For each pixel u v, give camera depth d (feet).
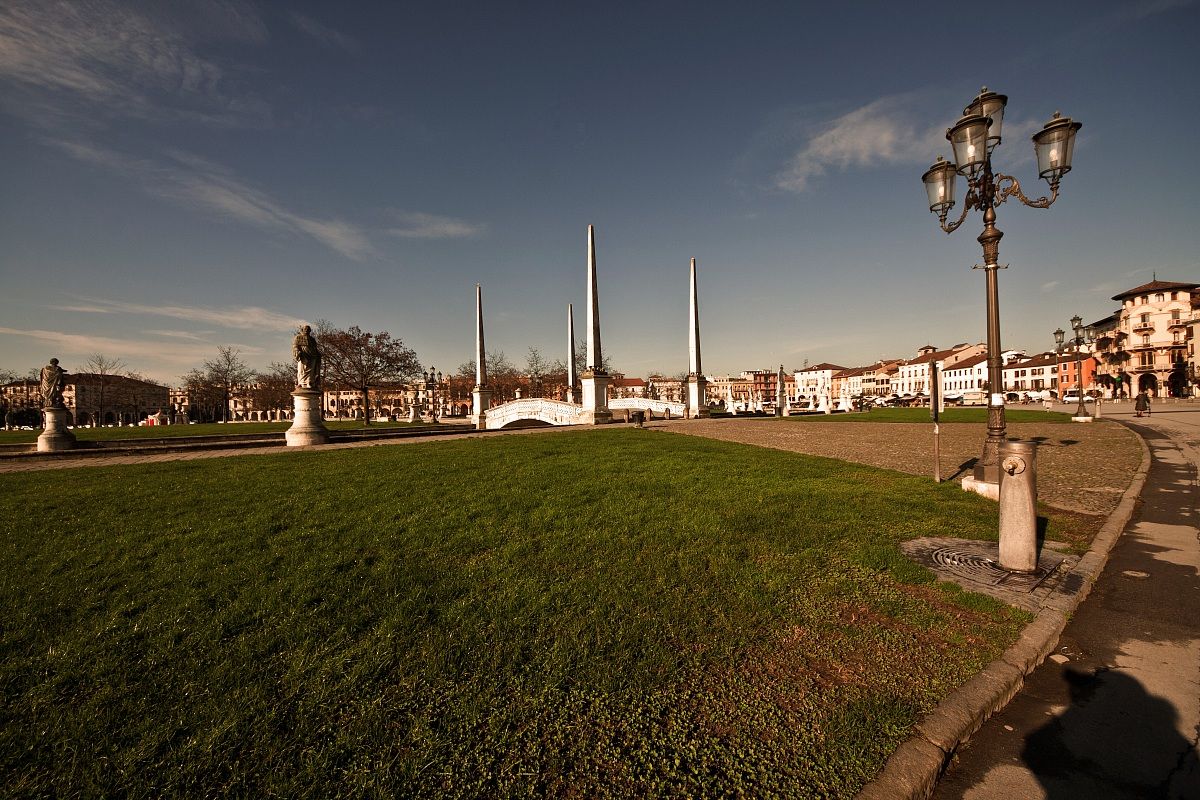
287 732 9.34
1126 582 17.26
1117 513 24.72
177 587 15.14
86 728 9.36
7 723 9.53
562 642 12.09
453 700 10.16
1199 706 10.71
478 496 26.23
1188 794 8.41
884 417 111.45
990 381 28.04
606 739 9.23
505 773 8.45
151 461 42.96
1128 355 244.01
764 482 30.53
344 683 10.57
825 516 22.99
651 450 44.75
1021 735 10.00
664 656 11.59
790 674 11.26
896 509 24.54
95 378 302.25
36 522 22.22
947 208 28.63
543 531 20.54
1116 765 9.12
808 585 15.76
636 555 17.88
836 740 9.18
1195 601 15.75
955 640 12.76
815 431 72.33
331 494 26.96
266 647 11.91
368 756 8.77
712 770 8.57
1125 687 11.48
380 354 168.96
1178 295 231.91
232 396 286.25
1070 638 13.73
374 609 13.75
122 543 19.13
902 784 8.30
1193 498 28.55
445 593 14.74
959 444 54.90
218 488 28.96
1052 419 94.84
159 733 9.23
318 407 62.28
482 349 123.34
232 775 8.37
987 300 27.73
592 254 88.43
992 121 25.84
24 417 262.67
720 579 15.90
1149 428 70.33
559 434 62.18
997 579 16.66
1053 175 24.29
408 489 28.07
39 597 14.61
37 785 8.20
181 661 11.42
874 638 12.80
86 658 11.56
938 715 9.96
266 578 15.81
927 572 16.70
